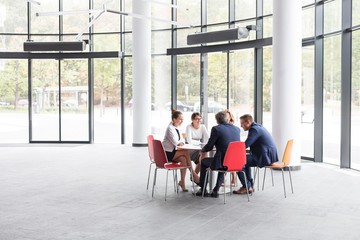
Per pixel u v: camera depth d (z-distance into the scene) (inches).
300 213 285.1
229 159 310.0
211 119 657.6
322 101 515.2
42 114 754.2
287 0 454.0
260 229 250.1
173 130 349.1
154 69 722.2
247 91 612.7
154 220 268.4
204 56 659.4
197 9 676.7
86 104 747.4
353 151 479.8
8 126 756.0
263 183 361.7
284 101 455.5
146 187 369.1
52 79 751.7
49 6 748.6
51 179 405.4
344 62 463.8
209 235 238.8
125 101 737.6
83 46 679.7
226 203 312.7
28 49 681.6
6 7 748.6
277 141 459.2
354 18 462.0
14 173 438.6
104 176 420.8
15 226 255.4
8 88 750.5
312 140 544.7
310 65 541.6
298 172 444.8
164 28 709.3
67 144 722.2
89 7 743.7
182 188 351.6
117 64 740.0
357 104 469.1
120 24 732.7
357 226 256.1
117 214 282.2
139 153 600.7
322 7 507.5
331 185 377.7
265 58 588.7
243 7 620.4
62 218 272.7
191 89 687.1
